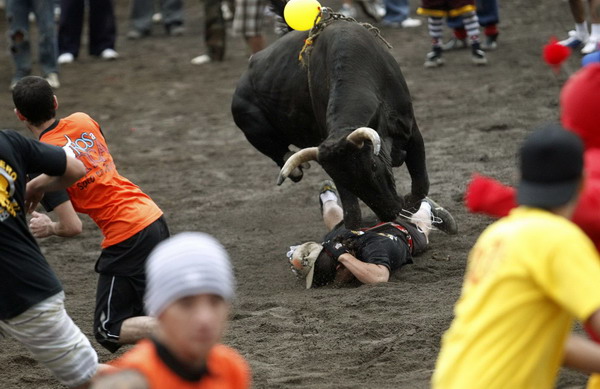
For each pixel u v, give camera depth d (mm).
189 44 58188
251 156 36125
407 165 23234
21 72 47781
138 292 16688
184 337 8586
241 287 22328
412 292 20188
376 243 21391
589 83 11305
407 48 50125
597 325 9000
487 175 29828
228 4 55594
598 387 10758
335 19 22484
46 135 16750
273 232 26969
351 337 17875
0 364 18125
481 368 9289
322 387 15320
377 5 59688
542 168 9688
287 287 22062
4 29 67625
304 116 23281
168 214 29844
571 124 11445
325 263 21484
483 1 46469
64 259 26172
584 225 10539
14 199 13219
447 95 40438
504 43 48750
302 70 22859
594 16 40875
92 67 52938
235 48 56094
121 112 43562
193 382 8836
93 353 13812
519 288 9266
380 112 21031
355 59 21203
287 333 18500
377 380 15555
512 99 38719
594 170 11008
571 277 9078
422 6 45062
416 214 23156
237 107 25281
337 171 19859
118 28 65250
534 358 9328
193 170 34750
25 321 13266
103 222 16688
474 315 9484
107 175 16828
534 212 9727
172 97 45719
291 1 22344
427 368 15883
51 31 47250
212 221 28625
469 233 24469
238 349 17797
